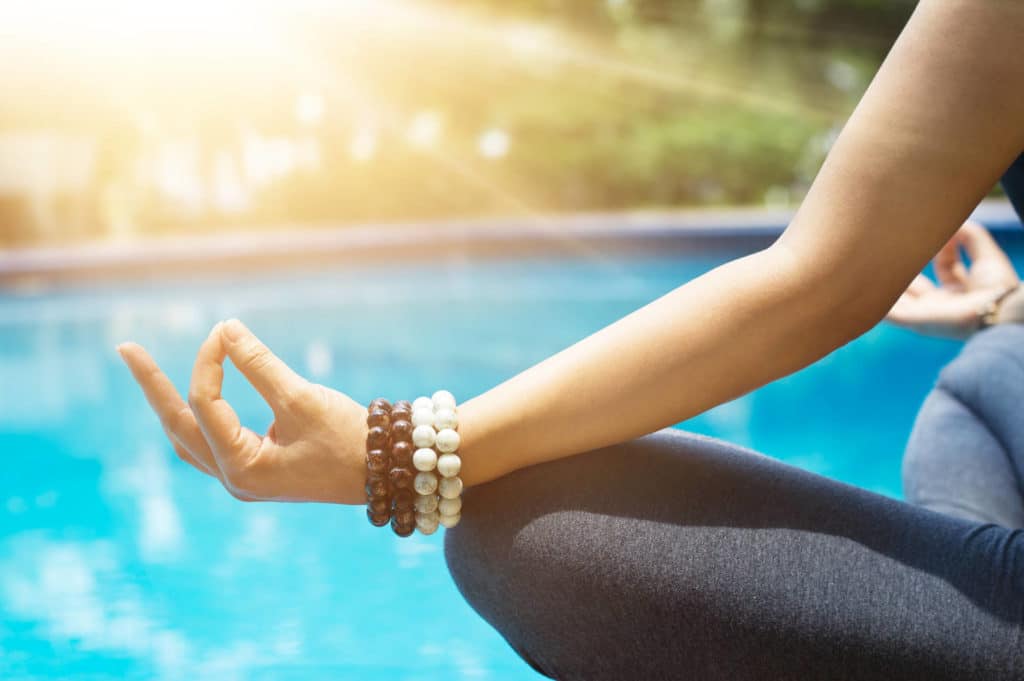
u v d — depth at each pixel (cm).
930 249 88
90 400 454
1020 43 81
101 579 216
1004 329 139
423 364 501
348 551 230
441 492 95
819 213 88
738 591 90
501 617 100
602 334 94
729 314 89
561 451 95
